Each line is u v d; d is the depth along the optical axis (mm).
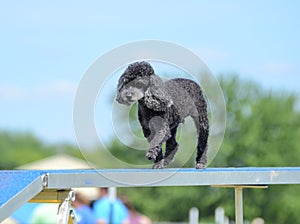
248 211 61188
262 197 61594
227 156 61719
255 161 62188
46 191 11102
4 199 9875
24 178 10445
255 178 11789
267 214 61531
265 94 65625
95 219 28375
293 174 12047
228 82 64312
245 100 64125
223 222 32406
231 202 61719
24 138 97688
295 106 66000
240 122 63250
